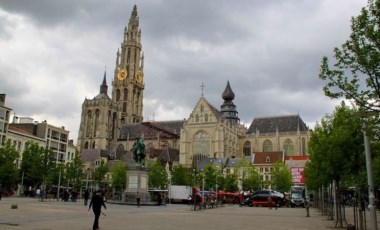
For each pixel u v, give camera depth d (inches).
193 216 1539.1
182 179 4557.1
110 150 7121.1
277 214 1934.1
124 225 1026.1
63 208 1737.2
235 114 7711.6
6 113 4047.7
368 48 682.8
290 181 4471.0
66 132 5270.7
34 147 3663.9
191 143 5989.2
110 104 7337.6
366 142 882.8
